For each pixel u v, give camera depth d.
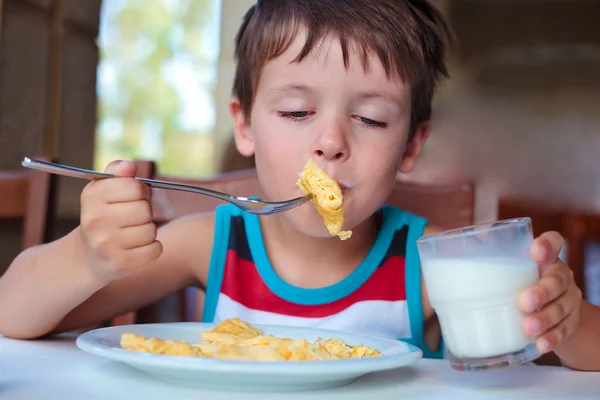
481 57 7.36
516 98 7.34
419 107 1.34
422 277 1.41
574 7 7.25
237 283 1.41
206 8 8.44
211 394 0.70
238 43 1.44
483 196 7.29
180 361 0.68
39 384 0.71
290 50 1.14
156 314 1.68
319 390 0.75
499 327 0.81
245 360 0.72
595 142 7.25
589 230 2.33
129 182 0.93
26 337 1.06
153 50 8.45
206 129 8.40
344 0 1.17
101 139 8.37
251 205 0.97
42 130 2.66
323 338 0.99
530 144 7.30
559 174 7.29
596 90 7.24
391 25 1.18
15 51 2.48
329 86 1.12
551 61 7.31
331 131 1.11
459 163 7.36
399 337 1.39
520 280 0.82
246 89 1.34
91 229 0.94
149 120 8.46
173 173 8.39
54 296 1.03
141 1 8.41
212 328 0.97
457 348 0.83
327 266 1.40
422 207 1.61
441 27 1.47
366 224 1.41
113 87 8.38
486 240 0.82
